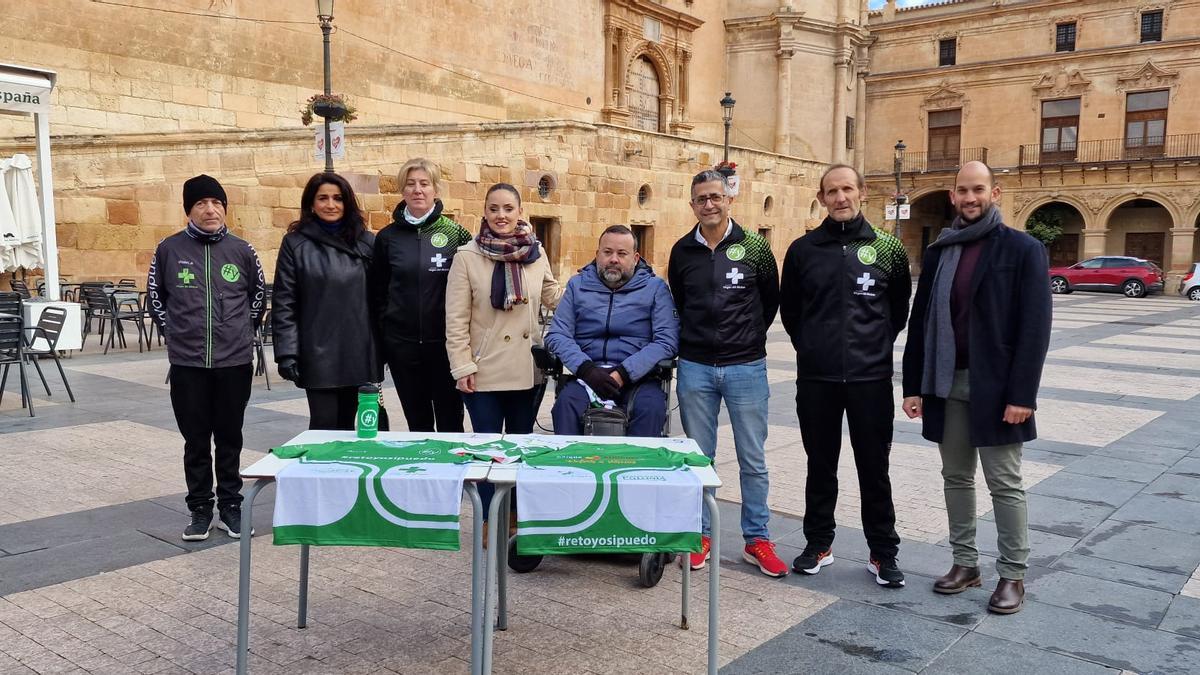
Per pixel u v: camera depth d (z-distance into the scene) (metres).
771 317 4.76
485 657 3.06
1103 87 39.25
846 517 5.50
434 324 5.03
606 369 4.60
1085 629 3.84
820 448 4.47
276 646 3.60
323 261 4.79
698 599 4.16
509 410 5.10
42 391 9.61
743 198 28.94
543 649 3.60
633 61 33.09
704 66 36.53
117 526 5.11
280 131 17.52
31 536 4.92
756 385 4.57
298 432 7.63
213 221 4.90
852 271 4.33
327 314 4.79
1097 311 24.80
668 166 26.16
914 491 6.06
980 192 4.09
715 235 4.59
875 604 4.11
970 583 4.29
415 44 24.55
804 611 4.02
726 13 37.31
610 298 4.75
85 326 13.82
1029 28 40.91
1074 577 4.45
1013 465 4.05
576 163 23.16
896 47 44.38
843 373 4.34
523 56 28.33
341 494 3.03
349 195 4.90
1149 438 7.77
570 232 23.17
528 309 4.87
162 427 7.79
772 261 4.67
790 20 35.62
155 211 16.06
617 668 3.43
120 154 15.61
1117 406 9.43
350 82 22.72
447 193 20.20
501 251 4.77
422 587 4.27
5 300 11.02
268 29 20.59
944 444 4.25
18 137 14.51
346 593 4.18
